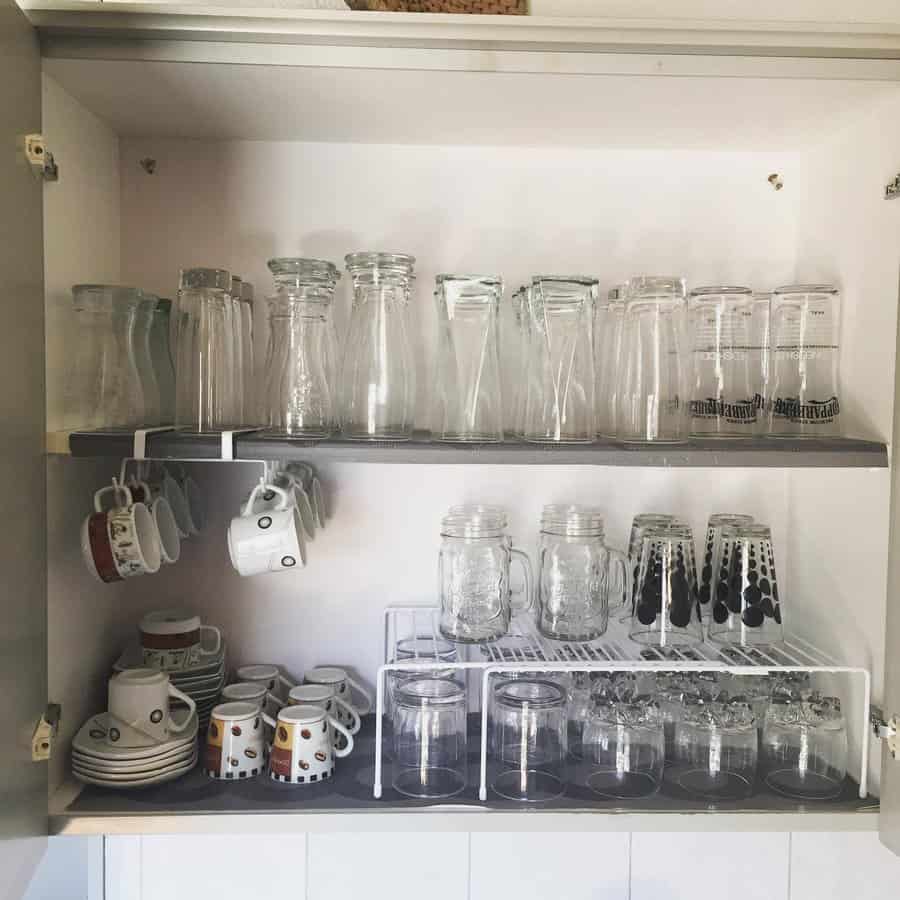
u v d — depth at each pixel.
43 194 0.95
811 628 1.22
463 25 0.95
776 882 1.25
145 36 0.94
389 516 1.28
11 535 0.83
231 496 1.26
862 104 1.08
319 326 1.11
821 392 1.12
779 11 1.26
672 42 0.97
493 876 1.23
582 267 1.27
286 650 1.28
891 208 1.04
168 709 1.09
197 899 1.21
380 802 1.02
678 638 1.17
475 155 1.26
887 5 1.26
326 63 0.97
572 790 1.06
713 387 1.14
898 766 0.96
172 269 1.24
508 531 1.29
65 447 0.96
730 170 1.28
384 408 1.07
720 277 1.29
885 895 1.23
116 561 1.01
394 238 1.26
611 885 1.24
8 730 0.82
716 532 1.23
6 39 0.82
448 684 1.14
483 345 1.11
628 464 1.00
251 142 1.24
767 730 1.12
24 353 0.86
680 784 1.08
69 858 1.20
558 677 1.20
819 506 1.20
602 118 1.14
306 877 1.22
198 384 1.08
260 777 1.09
